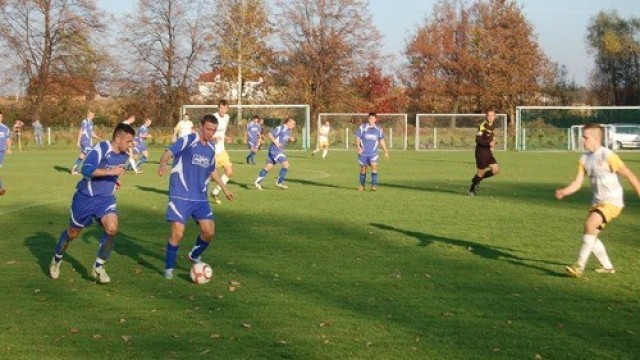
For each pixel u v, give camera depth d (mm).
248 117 45000
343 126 45469
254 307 7039
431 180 21719
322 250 10023
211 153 8227
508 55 57406
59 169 25750
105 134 51188
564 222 12688
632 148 43031
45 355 5645
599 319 6621
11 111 53750
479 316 6723
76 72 54250
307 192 17969
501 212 14047
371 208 14641
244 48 55844
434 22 62719
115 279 8289
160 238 10953
